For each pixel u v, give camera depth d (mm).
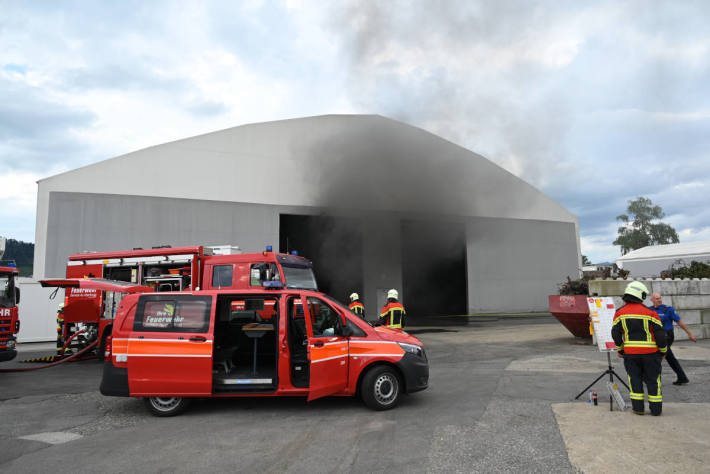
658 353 5105
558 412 5309
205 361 5520
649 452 3871
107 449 4387
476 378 7711
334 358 5625
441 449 4133
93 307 11047
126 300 5785
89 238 19250
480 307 28328
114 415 5762
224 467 3846
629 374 5223
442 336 15625
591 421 4887
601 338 5770
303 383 5746
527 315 28078
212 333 5617
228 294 5781
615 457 3775
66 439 4754
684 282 12531
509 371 8344
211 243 21438
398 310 7988
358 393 6254
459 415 5320
